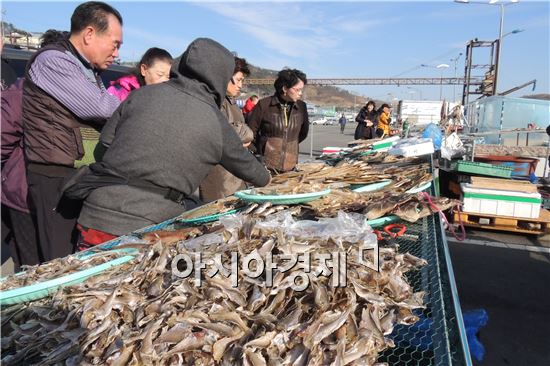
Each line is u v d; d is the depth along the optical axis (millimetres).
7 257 4098
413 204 1964
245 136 3551
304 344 963
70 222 2553
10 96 2641
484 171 6422
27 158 2555
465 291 4199
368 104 12031
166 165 1972
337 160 4055
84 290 1284
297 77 4090
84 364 1007
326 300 1068
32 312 1261
